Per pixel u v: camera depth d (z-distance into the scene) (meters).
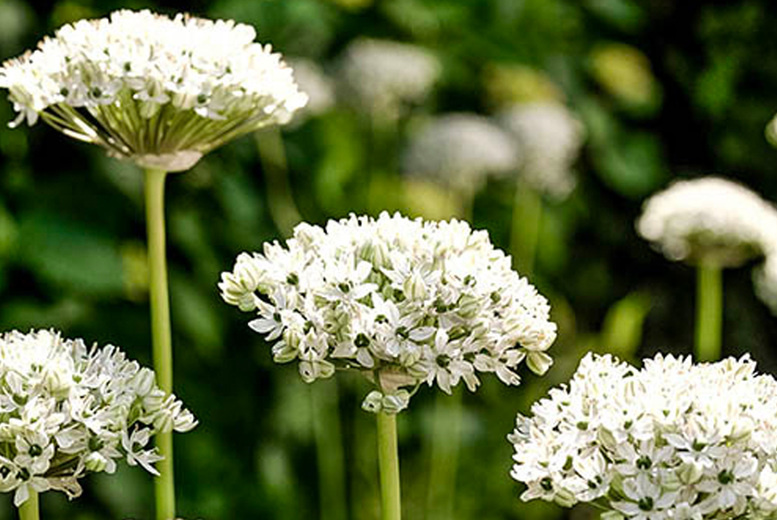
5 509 1.24
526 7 1.82
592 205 2.10
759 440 0.81
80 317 1.34
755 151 2.19
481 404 1.77
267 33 1.58
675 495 0.80
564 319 1.83
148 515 1.35
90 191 1.34
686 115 2.20
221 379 1.48
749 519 0.80
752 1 2.15
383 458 0.86
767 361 2.14
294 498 1.55
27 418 0.82
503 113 1.74
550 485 0.82
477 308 0.83
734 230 1.24
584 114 1.92
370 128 1.68
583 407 0.82
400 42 1.76
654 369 0.85
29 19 1.34
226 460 1.47
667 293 2.15
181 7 1.47
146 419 0.85
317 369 0.83
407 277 0.83
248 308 0.85
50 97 0.91
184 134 0.93
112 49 0.91
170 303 1.39
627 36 2.14
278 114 0.95
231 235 1.47
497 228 1.85
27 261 1.30
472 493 1.71
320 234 0.86
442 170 1.63
